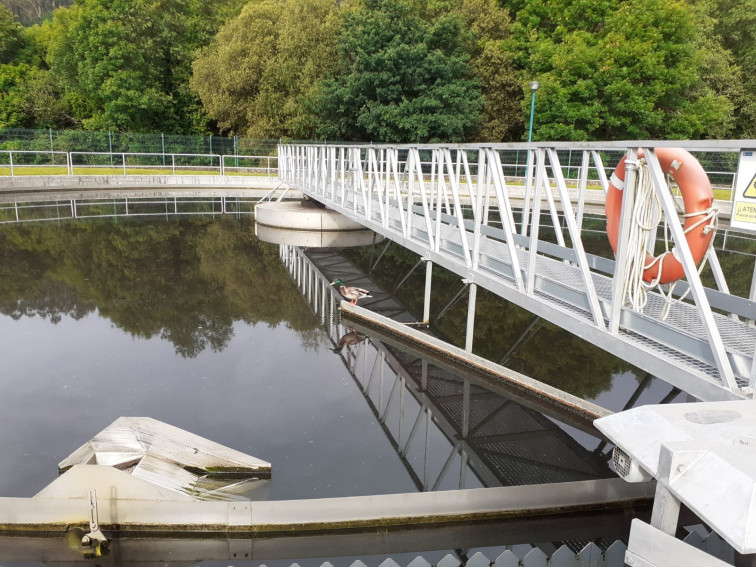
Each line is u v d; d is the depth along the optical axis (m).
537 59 24.77
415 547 3.20
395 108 24.97
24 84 32.53
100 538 3.07
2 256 10.30
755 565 1.60
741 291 9.24
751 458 1.14
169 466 3.58
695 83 25.64
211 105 28.94
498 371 5.65
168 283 8.91
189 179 23.91
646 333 3.09
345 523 3.22
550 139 24.25
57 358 5.84
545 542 3.25
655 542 1.27
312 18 27.33
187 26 32.81
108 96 29.38
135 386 5.23
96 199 19.22
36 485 3.63
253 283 9.09
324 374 5.70
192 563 3.00
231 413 4.77
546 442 4.48
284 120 28.58
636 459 1.30
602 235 14.34
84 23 29.83
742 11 28.25
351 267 10.48
